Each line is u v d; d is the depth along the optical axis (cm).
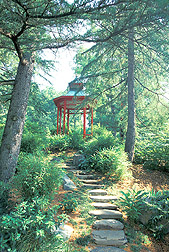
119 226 449
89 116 1490
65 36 384
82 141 1247
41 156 528
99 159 834
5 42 429
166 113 1056
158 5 268
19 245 296
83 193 614
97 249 368
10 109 525
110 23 349
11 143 502
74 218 463
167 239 447
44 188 436
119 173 759
